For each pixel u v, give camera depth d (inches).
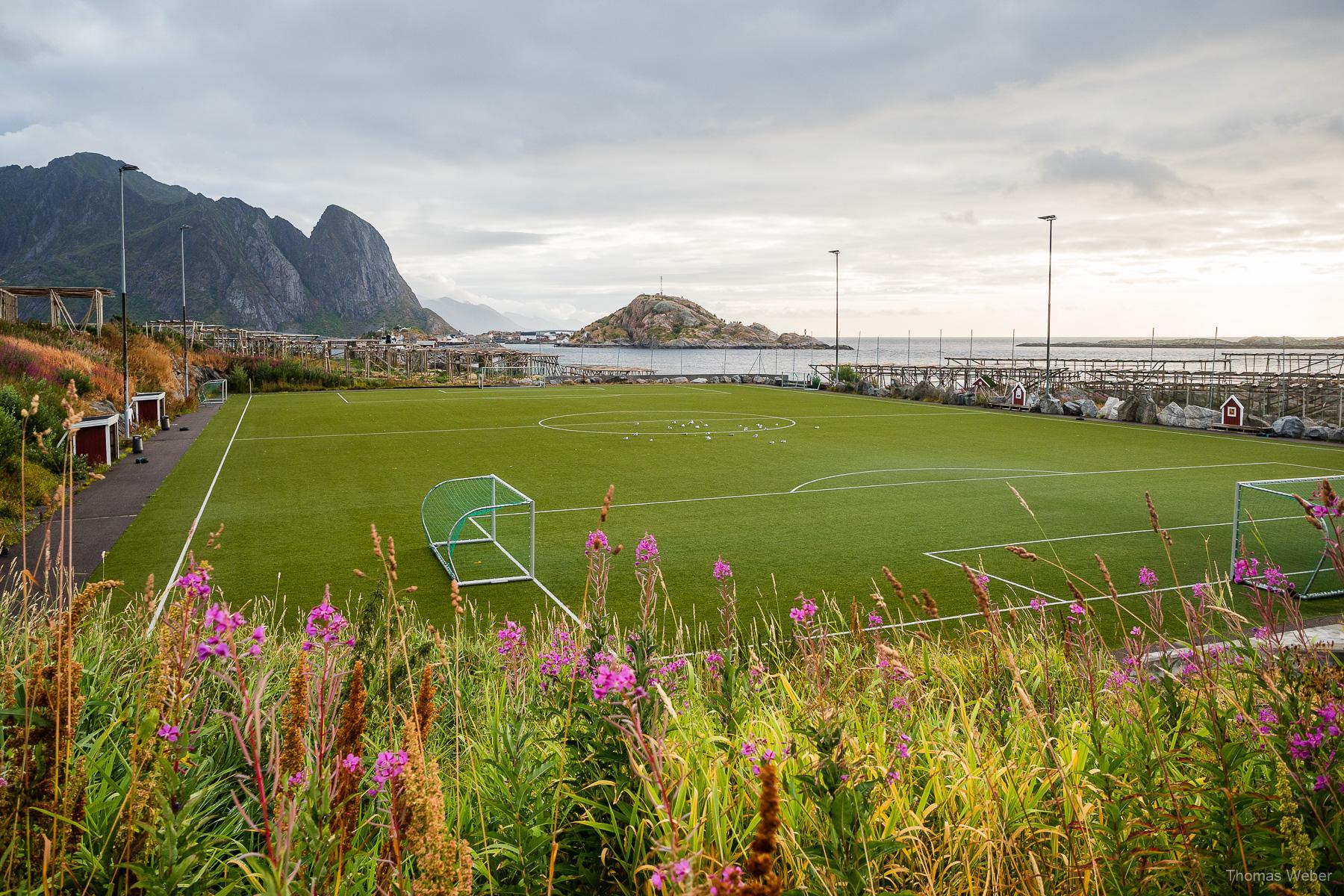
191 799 85.2
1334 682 97.7
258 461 903.7
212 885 91.0
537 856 92.9
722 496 716.7
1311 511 105.4
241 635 185.2
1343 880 78.4
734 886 61.6
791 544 549.3
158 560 494.9
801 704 137.3
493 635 299.1
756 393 2090.3
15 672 92.5
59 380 942.4
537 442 1083.9
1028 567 494.0
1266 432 1203.2
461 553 519.5
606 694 84.0
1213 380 1727.4
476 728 145.9
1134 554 522.9
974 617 393.7
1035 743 116.4
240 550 524.1
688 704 129.7
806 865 86.6
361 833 95.6
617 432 1211.2
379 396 1926.7
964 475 828.0
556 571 480.7
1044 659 187.5
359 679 86.5
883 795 100.5
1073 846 93.9
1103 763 105.1
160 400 1205.7
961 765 108.9
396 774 77.1
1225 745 95.8
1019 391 1610.5
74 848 87.0
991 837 95.0
